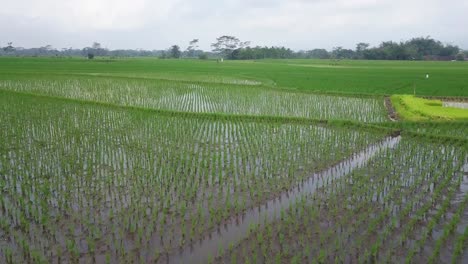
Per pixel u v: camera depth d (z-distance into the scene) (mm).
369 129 19250
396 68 66562
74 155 15086
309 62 97062
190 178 12875
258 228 9688
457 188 12227
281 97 29094
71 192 11742
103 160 14633
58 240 9125
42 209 10547
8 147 16125
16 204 10898
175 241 9125
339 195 11633
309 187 12336
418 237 9328
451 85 38062
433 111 22594
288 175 13258
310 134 18344
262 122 20875
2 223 9664
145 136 17922
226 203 10727
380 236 9320
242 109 24953
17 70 51406
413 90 34344
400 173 13375
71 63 73562
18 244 8914
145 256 8531
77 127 19453
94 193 11656
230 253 8641
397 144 16812
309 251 8727
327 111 24172
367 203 11109
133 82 37312
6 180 12672
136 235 9352
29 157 14852
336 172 13664
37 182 12383
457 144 16500
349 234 9414
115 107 24172
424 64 83750
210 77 46625
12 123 19969
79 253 8602
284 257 8484
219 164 14094
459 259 8438
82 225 9805
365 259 8367
